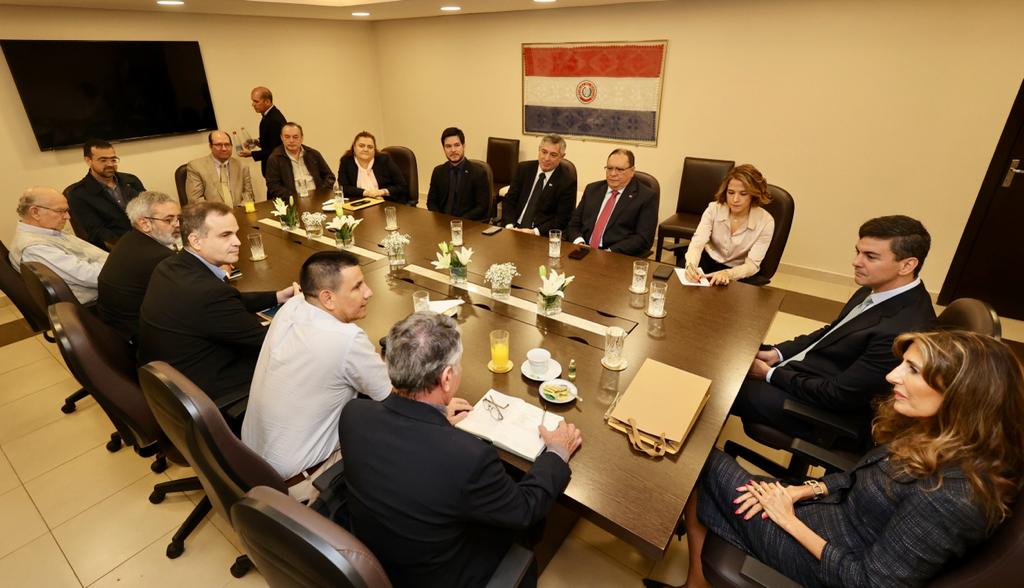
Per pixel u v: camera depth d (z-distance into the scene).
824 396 1.65
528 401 1.49
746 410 1.81
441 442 1.03
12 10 3.56
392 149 4.23
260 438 1.51
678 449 1.29
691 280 2.32
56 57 3.76
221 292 1.78
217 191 4.02
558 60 4.70
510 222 3.62
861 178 3.65
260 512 0.87
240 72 4.86
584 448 1.31
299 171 4.19
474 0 3.72
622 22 4.25
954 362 1.04
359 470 1.06
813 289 3.87
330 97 5.71
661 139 4.42
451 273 2.25
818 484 1.35
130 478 2.18
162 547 1.87
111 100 4.09
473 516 1.01
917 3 3.14
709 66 3.98
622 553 1.80
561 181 3.37
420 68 5.70
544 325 1.92
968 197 3.35
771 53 3.71
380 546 1.06
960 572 0.95
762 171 4.02
